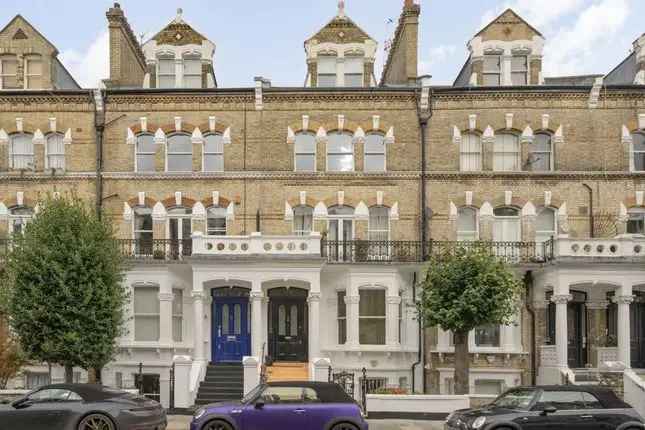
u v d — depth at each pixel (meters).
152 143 31.66
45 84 31.91
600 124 31.16
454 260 25.72
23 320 24.72
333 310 30.28
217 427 18.17
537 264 29.72
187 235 31.31
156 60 33.12
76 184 31.19
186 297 30.39
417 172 31.09
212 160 31.61
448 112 31.33
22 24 32.06
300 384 18.66
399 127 31.38
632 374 25.52
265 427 18.09
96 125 31.30
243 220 31.11
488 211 30.88
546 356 29.61
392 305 29.70
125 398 18.78
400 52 34.22
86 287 25.09
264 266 28.86
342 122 31.41
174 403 25.78
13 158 31.58
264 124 31.48
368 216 31.17
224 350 30.83
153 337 30.08
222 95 31.36
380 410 24.22
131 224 31.09
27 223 27.08
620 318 28.45
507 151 31.53
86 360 25.22
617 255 28.50
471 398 24.27
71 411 18.17
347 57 33.06
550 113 31.25
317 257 28.72
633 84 31.30
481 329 30.77
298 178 31.22
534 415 17.64
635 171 30.97
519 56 32.38
